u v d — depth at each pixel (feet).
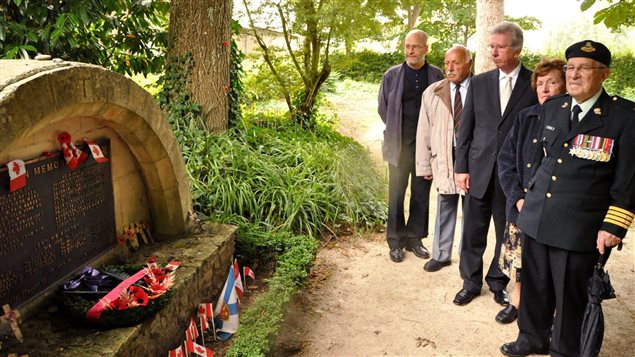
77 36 18.51
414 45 12.92
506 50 10.62
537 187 8.97
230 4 18.17
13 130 6.79
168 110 18.12
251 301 11.72
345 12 23.82
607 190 8.31
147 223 11.39
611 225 8.05
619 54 52.24
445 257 13.55
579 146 8.34
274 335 9.87
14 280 7.72
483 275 13.43
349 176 18.56
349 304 11.90
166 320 9.13
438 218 13.34
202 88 17.97
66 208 8.82
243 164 16.58
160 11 20.66
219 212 14.44
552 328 9.56
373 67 53.16
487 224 11.69
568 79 8.16
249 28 25.44
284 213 15.43
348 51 26.03
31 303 8.09
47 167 8.30
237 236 13.25
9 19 16.80
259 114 25.62
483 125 11.16
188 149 16.30
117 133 9.99
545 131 8.89
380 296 12.28
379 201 18.13
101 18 18.98
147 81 30.53
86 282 8.70
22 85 6.90
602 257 8.24
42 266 8.30
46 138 8.31
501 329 10.84
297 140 21.45
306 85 26.13
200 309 10.12
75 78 7.86
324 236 15.76
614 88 48.93
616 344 10.23
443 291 12.50
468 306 11.78
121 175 10.40
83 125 9.15
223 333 10.38
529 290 9.45
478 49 23.12
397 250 14.29
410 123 13.61
